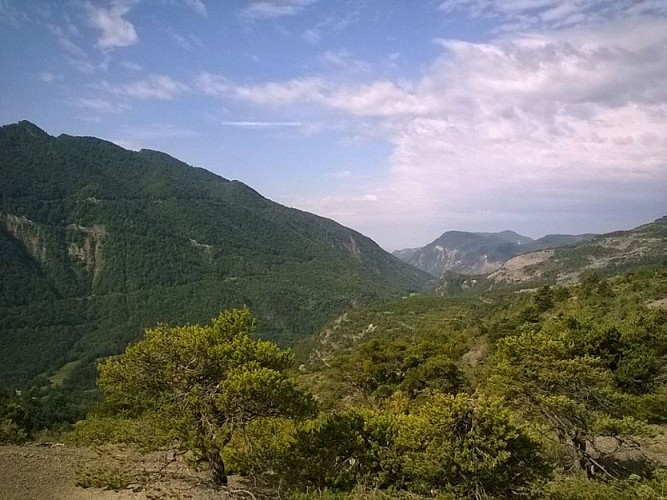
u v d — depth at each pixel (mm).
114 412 25875
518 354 19734
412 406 28297
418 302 147375
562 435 18672
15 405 32781
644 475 17734
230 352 16109
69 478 15211
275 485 16188
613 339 27500
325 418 17938
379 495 14883
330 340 117875
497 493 14375
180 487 15023
